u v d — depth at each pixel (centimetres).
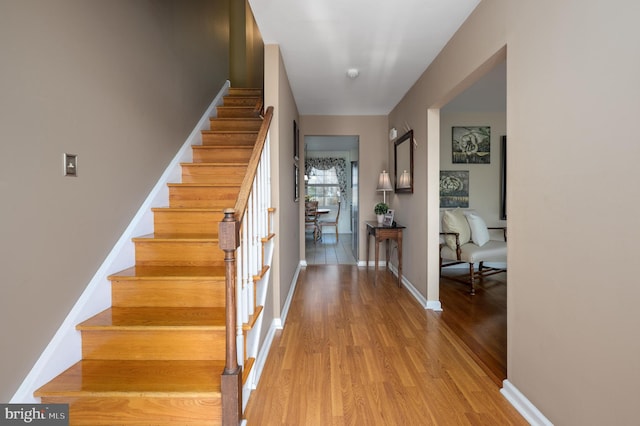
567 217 143
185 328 172
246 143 337
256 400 183
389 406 178
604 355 125
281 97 300
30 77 142
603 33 124
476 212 506
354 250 642
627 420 116
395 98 436
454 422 165
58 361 156
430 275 337
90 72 181
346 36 268
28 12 141
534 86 164
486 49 210
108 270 196
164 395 147
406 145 413
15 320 135
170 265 225
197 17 340
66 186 163
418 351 243
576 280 138
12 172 133
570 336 142
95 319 179
